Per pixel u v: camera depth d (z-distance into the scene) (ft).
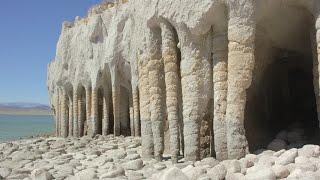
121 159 56.34
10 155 71.41
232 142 42.60
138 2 55.36
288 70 65.82
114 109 96.53
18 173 48.57
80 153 67.92
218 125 44.78
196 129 46.78
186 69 47.60
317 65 46.96
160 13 49.47
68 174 45.96
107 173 42.57
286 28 53.98
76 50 110.52
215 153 45.80
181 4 47.42
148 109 54.90
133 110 89.97
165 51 49.62
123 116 102.12
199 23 45.91
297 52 61.16
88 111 106.73
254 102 59.16
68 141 92.38
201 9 45.62
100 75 101.55
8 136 168.76
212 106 47.57
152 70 52.21
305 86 67.21
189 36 47.39
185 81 47.62
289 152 35.60
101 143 82.79
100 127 107.14
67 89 116.47
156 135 51.90
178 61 50.55
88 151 69.82
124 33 93.20
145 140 55.06
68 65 114.01
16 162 61.00
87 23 106.83
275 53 60.29
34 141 101.14
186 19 46.83
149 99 54.60
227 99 43.68
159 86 52.21
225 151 44.24
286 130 55.83
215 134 45.06
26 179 43.60
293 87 66.59
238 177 32.71
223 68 45.60
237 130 42.65
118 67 96.07
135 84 86.28
